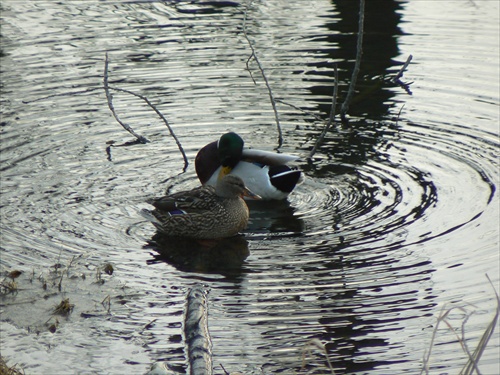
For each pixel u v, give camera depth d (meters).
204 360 8.72
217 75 18.34
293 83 17.88
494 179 13.40
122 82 17.95
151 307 9.88
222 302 9.92
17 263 10.92
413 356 8.77
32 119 16.14
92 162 14.48
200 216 11.73
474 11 21.89
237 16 22.17
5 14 22.44
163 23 21.75
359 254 11.10
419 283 10.24
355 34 20.47
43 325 9.55
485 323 9.32
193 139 15.48
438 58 18.84
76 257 11.14
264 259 11.12
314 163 14.43
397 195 13.02
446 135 15.29
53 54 19.50
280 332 9.24
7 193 13.16
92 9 22.95
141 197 13.20
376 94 17.27
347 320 9.47
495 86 17.27
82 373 8.59
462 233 11.55
